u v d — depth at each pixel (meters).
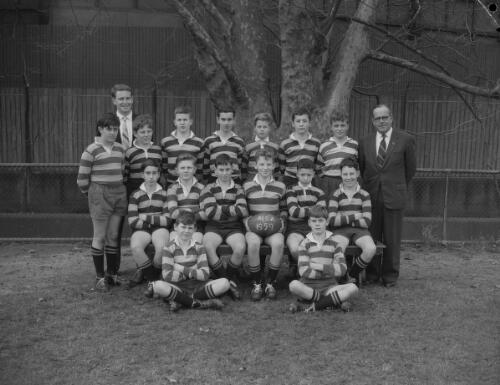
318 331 4.65
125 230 8.53
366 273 6.14
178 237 5.16
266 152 5.53
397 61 7.97
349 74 7.64
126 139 6.04
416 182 9.73
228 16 7.99
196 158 5.99
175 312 5.05
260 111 7.45
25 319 4.85
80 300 5.38
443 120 9.83
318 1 9.17
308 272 5.08
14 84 9.61
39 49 9.59
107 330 4.63
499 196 9.77
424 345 4.40
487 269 6.93
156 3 9.94
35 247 7.93
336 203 5.71
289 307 5.12
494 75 9.97
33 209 9.38
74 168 9.27
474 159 9.84
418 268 6.92
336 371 3.94
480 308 5.30
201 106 9.61
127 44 9.69
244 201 5.54
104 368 3.95
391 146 5.85
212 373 3.89
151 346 4.33
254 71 7.48
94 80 9.68
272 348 4.32
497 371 3.95
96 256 5.66
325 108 7.49
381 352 4.26
